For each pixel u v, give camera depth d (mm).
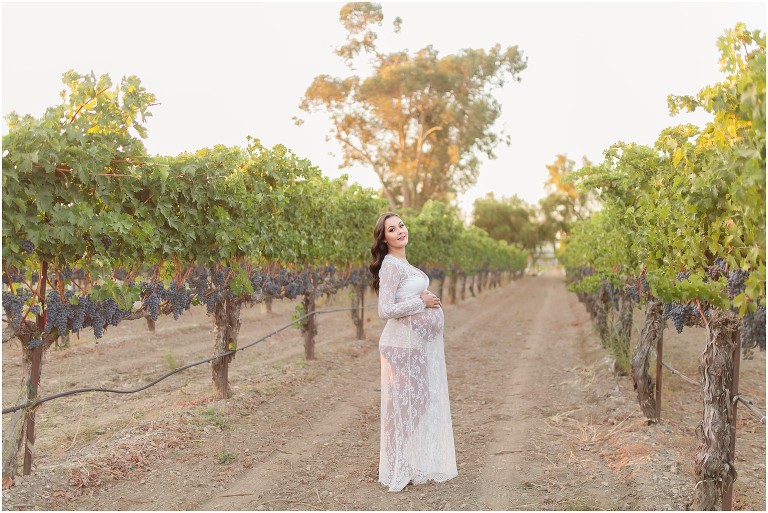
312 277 10117
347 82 35531
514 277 55375
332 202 10203
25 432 4578
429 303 4926
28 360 4551
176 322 13867
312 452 5637
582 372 9438
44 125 3936
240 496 4582
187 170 5438
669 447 5598
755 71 2824
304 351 10672
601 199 8039
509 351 12266
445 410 4992
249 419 6547
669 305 5312
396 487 4707
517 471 5160
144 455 5223
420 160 37281
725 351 4082
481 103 35906
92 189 4562
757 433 6121
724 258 3994
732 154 3377
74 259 4578
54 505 4238
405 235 5004
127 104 4629
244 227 6793
